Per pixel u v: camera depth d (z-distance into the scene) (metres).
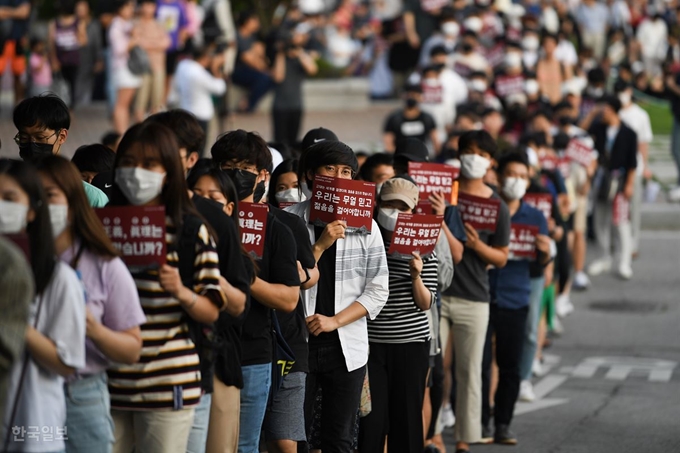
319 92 53.62
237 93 48.84
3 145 36.25
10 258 8.48
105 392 10.05
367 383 14.33
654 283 31.58
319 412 13.95
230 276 10.85
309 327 13.31
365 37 61.25
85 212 9.74
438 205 15.66
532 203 21.16
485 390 18.14
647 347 25.39
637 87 41.44
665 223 38.25
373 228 13.64
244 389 12.20
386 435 14.71
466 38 42.19
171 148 10.12
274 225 12.31
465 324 16.88
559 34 47.25
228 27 46.97
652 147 48.38
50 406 9.41
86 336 9.68
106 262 9.84
